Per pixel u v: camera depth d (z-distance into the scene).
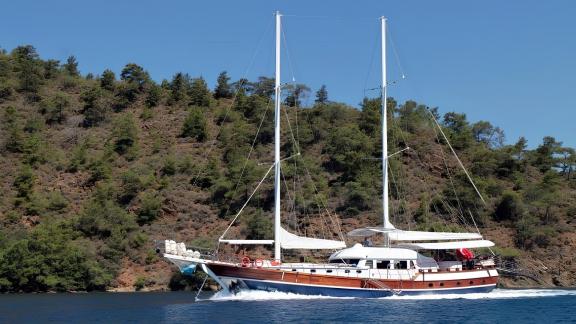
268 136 114.62
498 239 84.56
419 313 37.91
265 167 98.38
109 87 144.50
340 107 120.62
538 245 83.75
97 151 115.44
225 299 45.66
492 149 112.00
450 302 44.50
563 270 79.75
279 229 45.19
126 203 96.00
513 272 54.66
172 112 134.00
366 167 96.00
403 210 87.19
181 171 105.56
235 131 117.00
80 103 136.00
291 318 35.19
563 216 89.00
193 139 120.12
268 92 142.38
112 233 85.25
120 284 78.94
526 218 86.50
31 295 67.62
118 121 126.62
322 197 89.50
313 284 44.53
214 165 103.56
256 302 43.12
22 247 74.81
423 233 48.31
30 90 138.12
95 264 78.25
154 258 82.81
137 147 116.00
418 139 106.69
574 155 107.31
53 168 107.62
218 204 95.06
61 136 121.81
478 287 48.78
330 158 102.94
